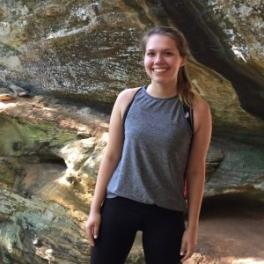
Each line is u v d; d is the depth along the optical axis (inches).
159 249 120.0
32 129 268.1
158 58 118.0
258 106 216.7
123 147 120.9
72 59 250.4
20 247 263.0
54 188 252.1
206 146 120.6
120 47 224.8
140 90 122.1
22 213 269.1
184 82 120.9
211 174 229.6
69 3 229.3
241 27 178.5
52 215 250.2
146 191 118.9
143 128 116.7
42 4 242.4
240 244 209.2
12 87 287.9
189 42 200.8
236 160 227.6
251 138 233.9
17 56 278.2
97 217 125.1
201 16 190.2
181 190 121.9
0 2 263.6
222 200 242.1
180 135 116.3
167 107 117.9
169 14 198.4
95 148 238.1
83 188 236.1
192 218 123.2
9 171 277.3
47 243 246.7
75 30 235.3
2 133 277.4
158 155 116.8
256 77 198.7
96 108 263.6
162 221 120.3
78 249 230.8
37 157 274.7
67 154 247.4
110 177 126.0
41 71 271.7
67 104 271.0
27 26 257.6
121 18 212.1
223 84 211.8
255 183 220.4
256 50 180.1
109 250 122.7
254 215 237.9
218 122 233.9
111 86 243.1
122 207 121.2
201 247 209.9
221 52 197.9
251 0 170.2
